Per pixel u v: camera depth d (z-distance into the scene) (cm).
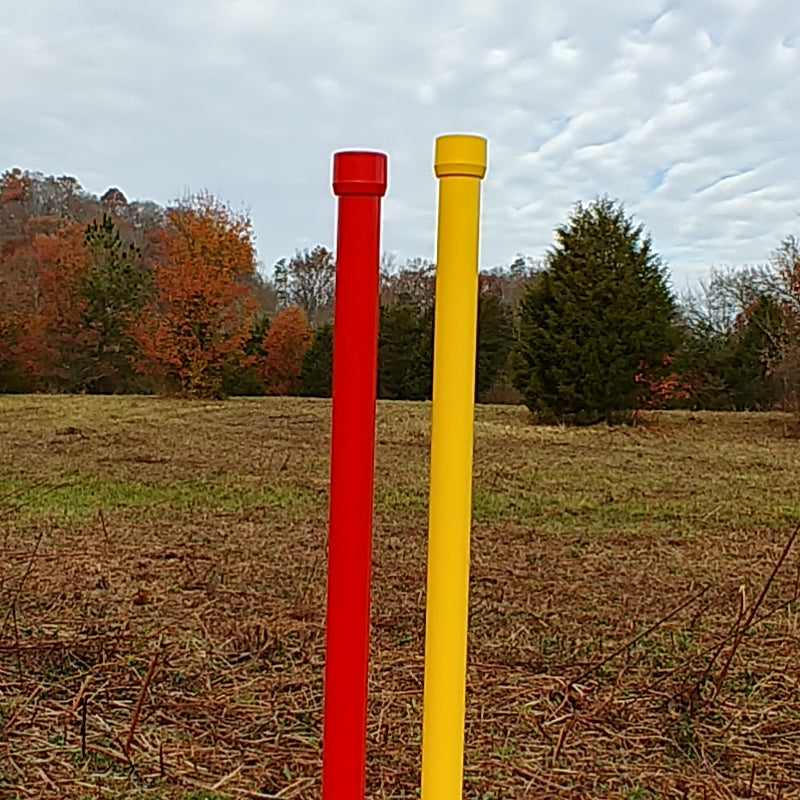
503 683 321
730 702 308
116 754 260
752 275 1927
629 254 1505
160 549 530
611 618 404
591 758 265
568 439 1262
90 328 2155
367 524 123
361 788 125
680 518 663
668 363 1520
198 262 1870
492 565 508
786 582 473
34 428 1255
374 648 358
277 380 2128
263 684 317
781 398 1697
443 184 124
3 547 527
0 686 308
